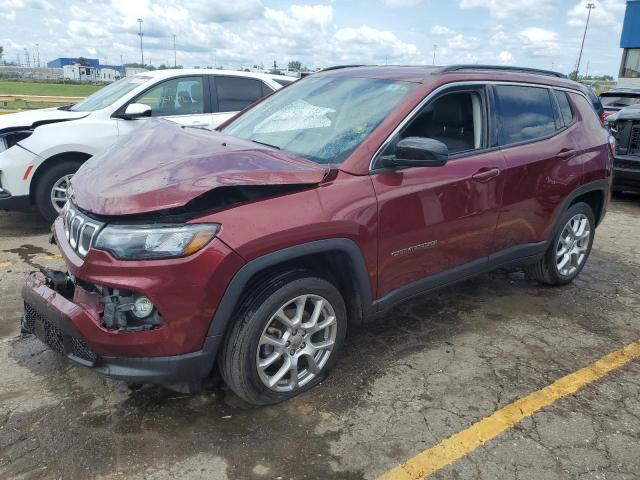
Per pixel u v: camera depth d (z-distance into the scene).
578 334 3.92
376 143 3.11
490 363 3.47
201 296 2.51
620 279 5.04
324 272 3.02
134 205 2.47
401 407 2.99
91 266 2.50
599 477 2.53
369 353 3.54
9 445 2.58
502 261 3.96
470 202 3.52
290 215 2.70
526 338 3.83
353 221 2.90
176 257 2.45
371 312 3.20
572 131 4.38
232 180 2.57
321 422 2.84
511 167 3.77
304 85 4.06
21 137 5.76
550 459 2.63
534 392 3.17
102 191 2.65
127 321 2.52
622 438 2.80
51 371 3.20
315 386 3.14
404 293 3.35
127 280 2.45
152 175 2.66
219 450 2.61
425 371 3.35
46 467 2.46
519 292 4.64
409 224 3.19
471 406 3.02
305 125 3.53
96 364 2.62
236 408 2.93
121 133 6.01
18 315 3.87
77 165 5.83
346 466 2.54
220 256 2.50
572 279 4.76
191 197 2.47
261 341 2.74
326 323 3.02
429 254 3.40
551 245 4.42
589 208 4.68
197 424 2.79
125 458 2.53
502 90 3.90
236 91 6.93
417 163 3.02
